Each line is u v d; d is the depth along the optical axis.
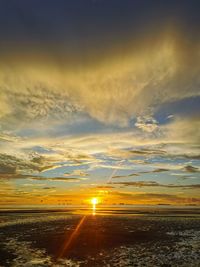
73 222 49.19
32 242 29.30
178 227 43.12
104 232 36.62
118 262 21.41
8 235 33.88
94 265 20.52
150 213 82.69
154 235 34.97
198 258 22.86
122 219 56.75
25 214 73.56
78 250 25.61
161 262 21.53
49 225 44.31
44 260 21.92
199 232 37.91
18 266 20.20
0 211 89.69
